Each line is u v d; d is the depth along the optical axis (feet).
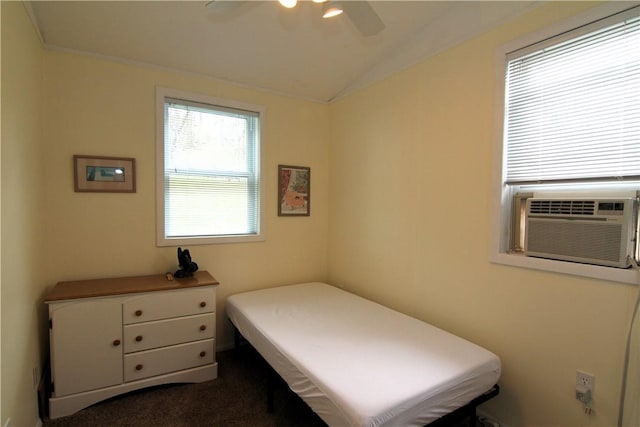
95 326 6.59
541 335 5.60
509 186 6.30
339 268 10.89
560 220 5.40
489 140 6.35
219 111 9.36
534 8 5.64
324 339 6.24
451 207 7.13
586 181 5.12
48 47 7.18
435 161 7.47
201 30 7.27
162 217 8.55
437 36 7.34
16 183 5.08
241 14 6.89
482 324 6.53
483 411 6.43
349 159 10.34
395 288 8.64
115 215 8.02
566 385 5.29
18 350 5.00
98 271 7.88
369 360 5.37
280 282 10.57
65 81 7.39
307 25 7.41
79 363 6.47
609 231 4.82
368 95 9.46
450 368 5.11
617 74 4.80
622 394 4.66
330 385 4.61
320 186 11.29
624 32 4.72
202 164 9.26
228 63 8.57
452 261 7.12
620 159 4.79
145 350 7.08
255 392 7.23
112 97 7.89
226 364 8.54
